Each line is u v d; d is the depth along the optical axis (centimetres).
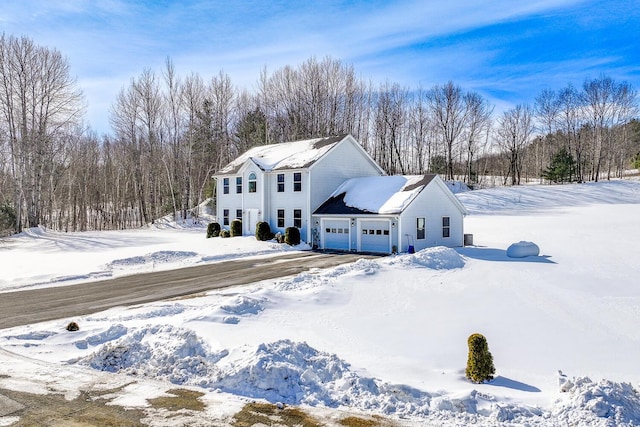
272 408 648
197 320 1064
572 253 2238
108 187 6912
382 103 6562
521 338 1037
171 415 624
